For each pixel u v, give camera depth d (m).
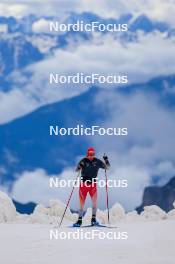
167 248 32.78
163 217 53.19
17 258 29.72
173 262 28.48
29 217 51.88
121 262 28.38
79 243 34.81
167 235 38.09
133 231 40.50
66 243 34.81
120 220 52.03
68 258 29.58
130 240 36.03
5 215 50.69
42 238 37.03
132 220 52.25
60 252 31.53
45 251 31.86
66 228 42.94
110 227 43.22
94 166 45.03
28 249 32.53
